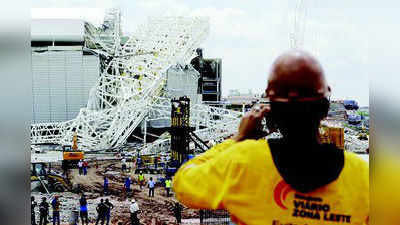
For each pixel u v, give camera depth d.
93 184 31.38
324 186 1.68
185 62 60.75
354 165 1.72
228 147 1.99
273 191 1.70
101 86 58.00
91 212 23.50
